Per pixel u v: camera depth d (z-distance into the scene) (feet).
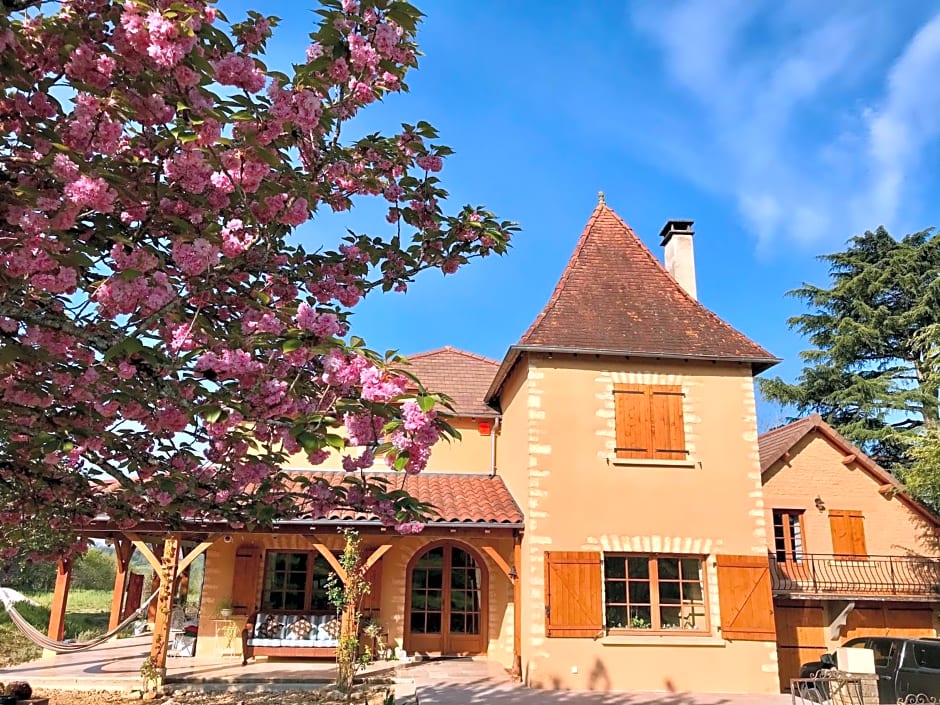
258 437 13.94
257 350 13.79
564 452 46.39
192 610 70.03
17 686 32.07
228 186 13.24
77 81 12.17
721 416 48.42
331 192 17.65
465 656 53.11
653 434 47.57
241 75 12.73
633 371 48.62
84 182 11.25
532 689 41.57
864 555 57.77
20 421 14.89
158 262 12.98
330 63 13.44
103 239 13.78
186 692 39.63
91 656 52.11
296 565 53.01
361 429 12.00
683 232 62.34
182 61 11.78
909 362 99.60
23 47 12.00
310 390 13.99
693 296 60.08
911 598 54.03
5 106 12.61
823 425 60.49
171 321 13.29
